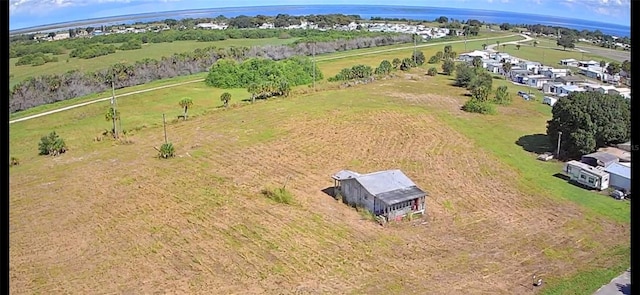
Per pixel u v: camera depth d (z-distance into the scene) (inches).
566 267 803.4
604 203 1050.7
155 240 872.9
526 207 1031.0
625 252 846.5
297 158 1307.8
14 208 992.2
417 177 1181.7
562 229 935.0
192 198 1047.0
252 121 1647.4
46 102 1939.0
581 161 1248.8
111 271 775.7
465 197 1075.3
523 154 1358.3
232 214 974.4
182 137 1481.3
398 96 2046.0
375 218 962.7
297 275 774.5
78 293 716.7
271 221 948.6
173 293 721.0
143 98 2025.1
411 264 810.8
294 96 2027.6
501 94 1988.2
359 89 2182.6
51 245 850.1
